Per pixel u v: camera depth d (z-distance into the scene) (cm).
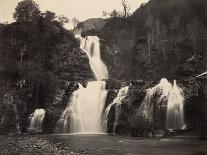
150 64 9756
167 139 5478
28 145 4616
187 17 10844
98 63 11125
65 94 8444
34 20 10200
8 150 4084
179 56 9462
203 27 10319
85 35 12644
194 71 8381
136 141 5203
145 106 7038
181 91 6750
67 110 8031
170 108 6650
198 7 10762
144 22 11794
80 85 8512
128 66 10912
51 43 9888
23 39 9519
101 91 8212
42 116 7800
